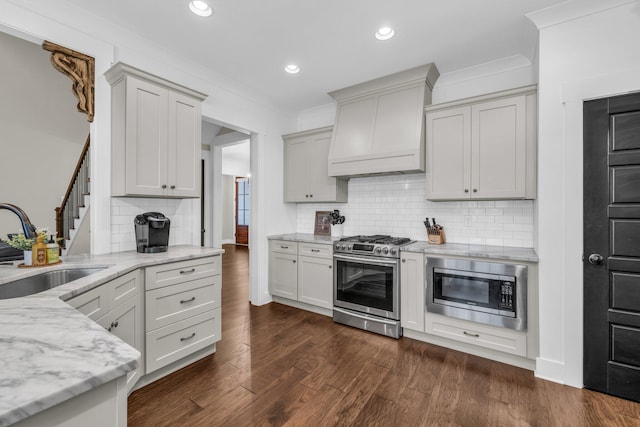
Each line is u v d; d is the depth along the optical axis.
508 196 2.46
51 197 4.16
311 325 3.08
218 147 5.75
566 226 2.01
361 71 2.97
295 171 3.94
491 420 1.68
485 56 2.69
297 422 1.66
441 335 2.56
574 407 1.78
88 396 0.59
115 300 1.69
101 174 2.22
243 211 9.48
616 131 1.87
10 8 1.79
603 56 1.90
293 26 2.25
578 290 1.99
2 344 0.69
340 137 3.37
